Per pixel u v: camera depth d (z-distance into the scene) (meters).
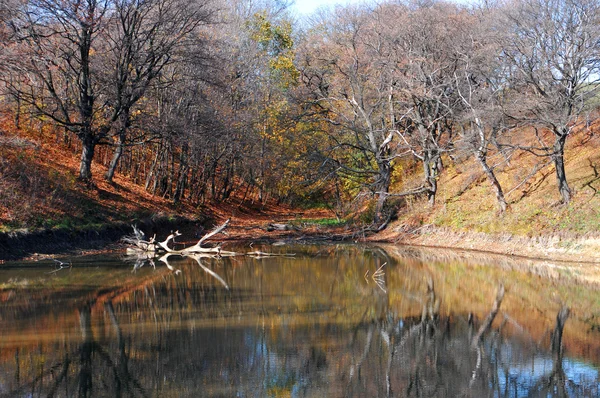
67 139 35.16
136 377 10.48
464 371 11.39
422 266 24.86
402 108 37.03
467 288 19.91
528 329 14.52
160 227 31.00
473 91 29.81
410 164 41.41
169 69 35.22
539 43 27.25
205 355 11.81
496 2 35.16
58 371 10.67
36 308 15.20
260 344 12.72
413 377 11.02
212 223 38.44
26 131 32.78
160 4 29.03
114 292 17.59
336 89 37.41
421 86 31.27
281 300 17.39
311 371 11.16
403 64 33.00
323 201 54.19
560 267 23.67
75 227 25.19
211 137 33.00
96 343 12.35
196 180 42.41
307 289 19.31
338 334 13.77
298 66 40.00
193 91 31.83
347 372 11.20
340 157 41.81
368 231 36.88
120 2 27.61
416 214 35.44
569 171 30.27
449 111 32.03
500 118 29.28
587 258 24.31
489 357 12.27
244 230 38.31
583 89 30.27
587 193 27.27
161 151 36.56
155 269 22.25
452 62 32.34
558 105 26.55
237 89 40.03
